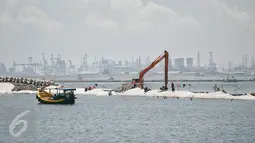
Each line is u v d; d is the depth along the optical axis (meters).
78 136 92.00
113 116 130.12
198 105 163.50
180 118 124.00
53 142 85.31
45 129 102.88
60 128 104.25
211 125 108.44
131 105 167.62
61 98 174.50
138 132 97.19
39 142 85.56
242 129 100.94
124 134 94.25
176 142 84.25
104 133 95.81
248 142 84.12
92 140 87.06
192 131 98.31
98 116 130.12
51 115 133.50
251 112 136.88
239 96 192.00
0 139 89.50
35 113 140.12
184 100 188.12
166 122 115.06
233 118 122.56
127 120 120.12
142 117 127.12
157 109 150.25
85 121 118.00
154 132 96.88
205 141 85.31
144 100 191.38
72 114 136.38
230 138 88.69
